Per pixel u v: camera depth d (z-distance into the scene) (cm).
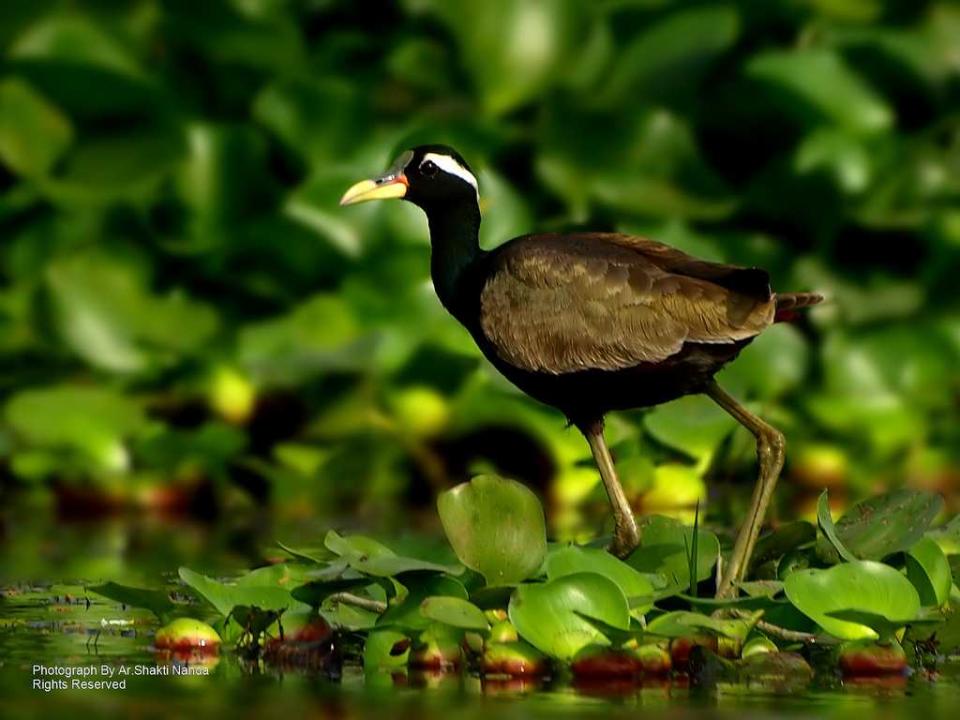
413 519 1295
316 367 1349
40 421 1334
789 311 969
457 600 820
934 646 870
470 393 1352
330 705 755
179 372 1379
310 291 1430
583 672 814
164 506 1339
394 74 1498
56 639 895
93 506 1333
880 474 1383
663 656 826
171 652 868
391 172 1064
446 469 1366
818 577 844
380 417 1357
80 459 1334
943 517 1264
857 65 1493
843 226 1457
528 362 983
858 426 1389
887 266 1470
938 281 1459
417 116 1488
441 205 1062
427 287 1391
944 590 870
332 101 1450
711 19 1474
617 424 1298
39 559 1124
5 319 1411
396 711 744
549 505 1327
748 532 938
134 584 1030
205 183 1448
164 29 1513
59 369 1395
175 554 1145
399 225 1398
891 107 1498
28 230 1455
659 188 1438
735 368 1366
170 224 1449
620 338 950
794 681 818
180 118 1466
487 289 1007
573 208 1420
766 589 874
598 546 988
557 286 975
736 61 1535
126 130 1471
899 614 839
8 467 1346
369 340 1355
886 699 776
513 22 1465
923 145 1491
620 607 823
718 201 1438
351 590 915
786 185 1449
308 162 1452
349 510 1352
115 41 1464
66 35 1455
